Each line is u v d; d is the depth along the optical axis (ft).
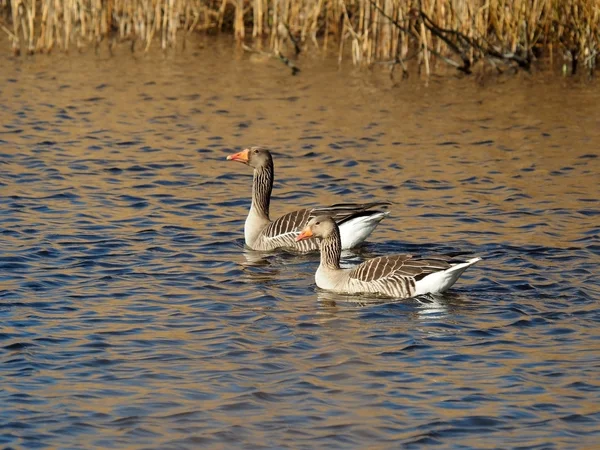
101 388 36.68
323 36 130.21
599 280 49.44
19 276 49.52
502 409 35.17
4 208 62.18
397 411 35.01
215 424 33.99
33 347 40.32
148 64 113.39
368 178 71.51
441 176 71.97
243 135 84.02
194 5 131.03
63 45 122.72
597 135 84.12
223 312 45.11
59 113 90.07
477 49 110.52
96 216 61.36
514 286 48.73
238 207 64.90
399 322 43.93
